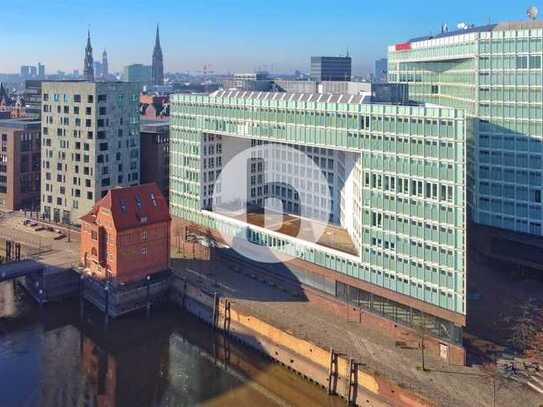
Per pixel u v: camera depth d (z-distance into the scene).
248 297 121.19
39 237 161.12
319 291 117.94
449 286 94.75
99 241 125.69
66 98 169.00
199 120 141.50
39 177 198.00
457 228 92.62
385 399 88.31
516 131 123.69
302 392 98.56
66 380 100.69
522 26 125.94
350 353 97.06
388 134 100.62
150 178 185.25
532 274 126.62
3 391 96.19
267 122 124.25
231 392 98.44
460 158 90.81
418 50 155.25
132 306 126.31
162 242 130.12
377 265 105.56
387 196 102.31
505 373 89.88
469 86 132.62
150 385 100.31
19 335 117.00
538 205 122.69
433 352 97.19
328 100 119.94
